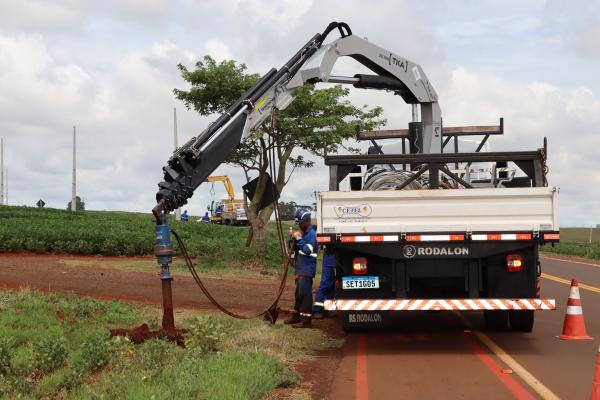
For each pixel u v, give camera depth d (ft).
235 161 72.95
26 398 22.38
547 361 30.99
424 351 33.60
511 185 41.37
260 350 30.12
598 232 194.39
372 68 42.19
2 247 75.82
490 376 28.17
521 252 33.35
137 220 138.72
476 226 33.01
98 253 80.89
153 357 27.37
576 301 37.06
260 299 50.96
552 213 32.89
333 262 39.37
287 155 73.05
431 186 35.65
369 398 24.88
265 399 23.90
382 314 35.70
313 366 30.12
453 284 34.12
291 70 37.73
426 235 33.09
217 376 24.40
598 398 21.54
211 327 30.07
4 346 26.37
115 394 22.98
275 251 81.76
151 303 44.96
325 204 33.60
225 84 69.92
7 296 39.96
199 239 98.02
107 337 30.55
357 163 35.35
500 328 38.81
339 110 72.54
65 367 26.48
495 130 50.37
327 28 38.96
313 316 39.75
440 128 43.04
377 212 33.45
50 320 34.14
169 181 33.88
